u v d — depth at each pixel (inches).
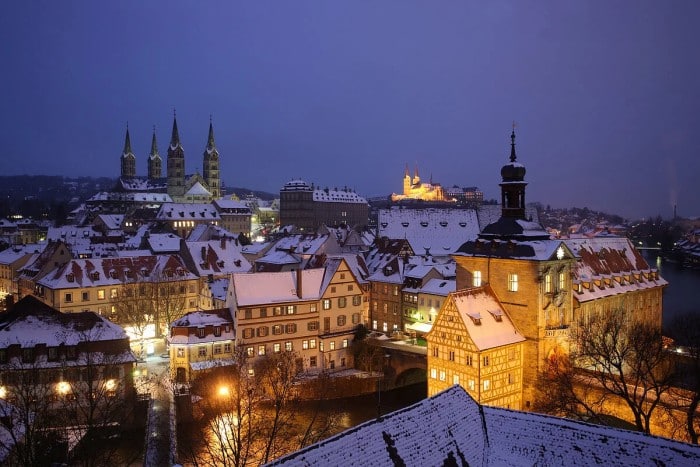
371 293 4950.8
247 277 4001.0
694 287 7440.9
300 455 1201.4
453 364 2982.3
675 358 3233.3
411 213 6304.1
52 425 2516.0
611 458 1330.0
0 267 6328.7
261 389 3393.2
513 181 3339.1
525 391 3075.8
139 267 5059.1
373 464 1268.5
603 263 3873.0
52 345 2942.9
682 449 1289.4
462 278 3405.5
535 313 3026.6
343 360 4256.9
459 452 1413.6
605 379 2628.0
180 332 3757.4
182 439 2812.5
